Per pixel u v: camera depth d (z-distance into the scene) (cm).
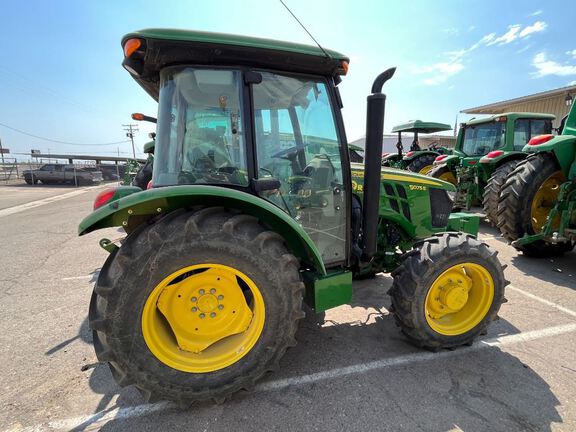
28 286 373
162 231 165
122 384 168
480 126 679
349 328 266
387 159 966
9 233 653
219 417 179
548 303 301
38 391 203
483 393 192
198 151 197
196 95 192
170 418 179
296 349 238
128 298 161
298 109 216
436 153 890
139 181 626
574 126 390
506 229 417
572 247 420
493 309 231
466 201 623
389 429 169
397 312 227
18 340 261
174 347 181
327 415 178
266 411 182
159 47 174
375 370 213
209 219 173
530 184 394
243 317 189
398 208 283
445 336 225
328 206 233
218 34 177
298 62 199
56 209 983
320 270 201
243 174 199
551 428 167
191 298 181
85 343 257
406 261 228
